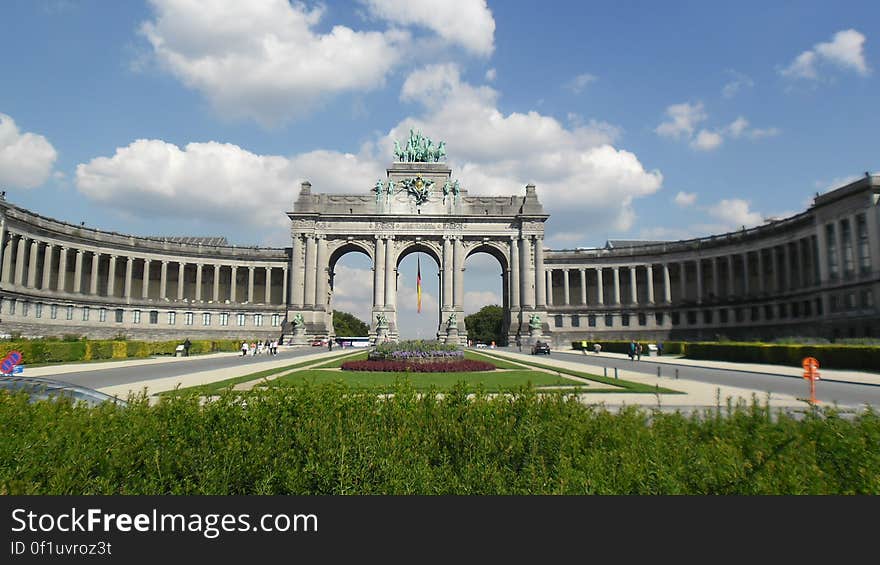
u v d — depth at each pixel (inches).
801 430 382.0
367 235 4330.7
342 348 3900.1
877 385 1336.1
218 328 4394.7
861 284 2866.6
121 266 4384.8
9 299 3201.3
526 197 4411.9
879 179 2817.4
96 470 319.9
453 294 4281.5
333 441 337.4
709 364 2193.7
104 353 2571.4
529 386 434.9
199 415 362.0
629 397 1024.9
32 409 403.9
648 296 4623.5
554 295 5123.0
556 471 316.8
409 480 314.8
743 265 4089.6
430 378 1382.9
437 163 4488.2
